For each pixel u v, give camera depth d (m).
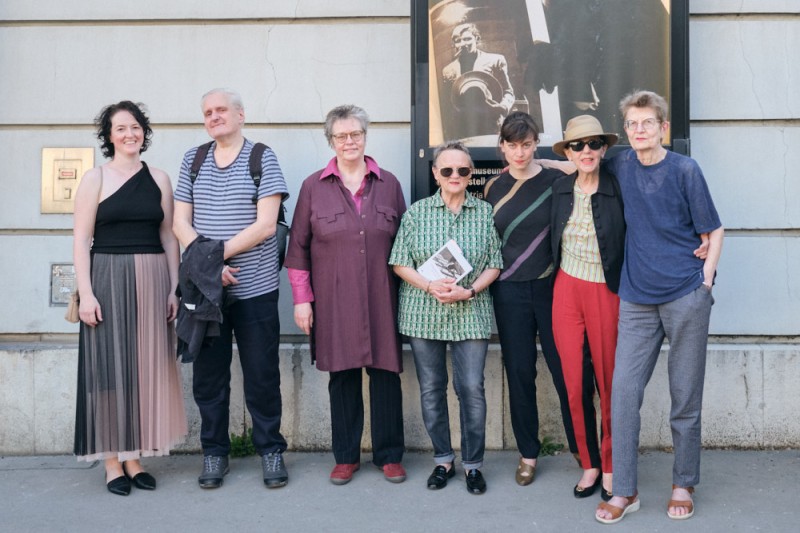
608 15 4.39
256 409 4.03
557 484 4.00
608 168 3.62
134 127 3.91
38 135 4.71
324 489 3.97
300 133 4.69
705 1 4.54
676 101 4.34
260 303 3.95
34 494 3.94
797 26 4.53
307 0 4.66
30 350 4.52
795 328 4.55
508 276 3.88
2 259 4.70
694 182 3.38
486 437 4.55
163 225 4.05
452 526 3.51
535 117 4.45
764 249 4.56
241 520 3.60
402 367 4.05
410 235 3.87
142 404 3.90
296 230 3.98
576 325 3.68
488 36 4.44
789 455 4.38
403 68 4.66
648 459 4.35
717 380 4.46
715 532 3.40
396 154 4.67
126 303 3.87
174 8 4.68
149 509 3.73
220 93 3.90
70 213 4.70
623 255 3.57
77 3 4.69
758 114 4.55
